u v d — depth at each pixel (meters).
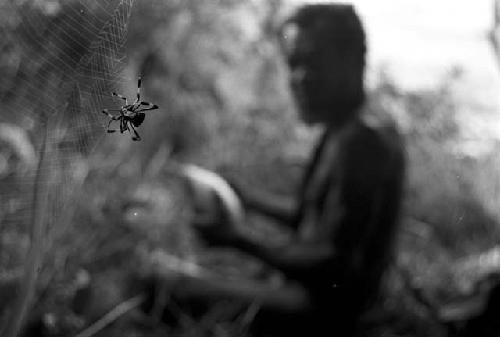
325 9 2.02
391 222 1.96
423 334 2.18
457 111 3.13
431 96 3.06
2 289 1.74
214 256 2.46
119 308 1.98
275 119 3.02
